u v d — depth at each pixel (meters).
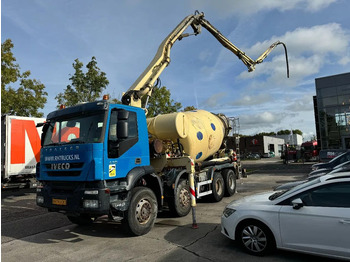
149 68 9.05
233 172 11.04
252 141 73.50
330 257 3.91
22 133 12.40
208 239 5.49
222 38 12.17
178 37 10.16
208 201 9.62
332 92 26.66
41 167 5.99
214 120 10.41
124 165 5.72
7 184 11.84
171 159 7.63
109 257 4.77
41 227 7.07
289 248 4.25
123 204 5.54
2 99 17.34
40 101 20.73
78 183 5.36
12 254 5.17
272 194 5.26
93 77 17.48
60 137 5.92
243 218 4.68
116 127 5.39
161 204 6.62
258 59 13.60
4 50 17.55
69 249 5.30
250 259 4.43
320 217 3.99
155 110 22.38
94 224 7.17
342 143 25.98
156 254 4.81
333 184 4.11
